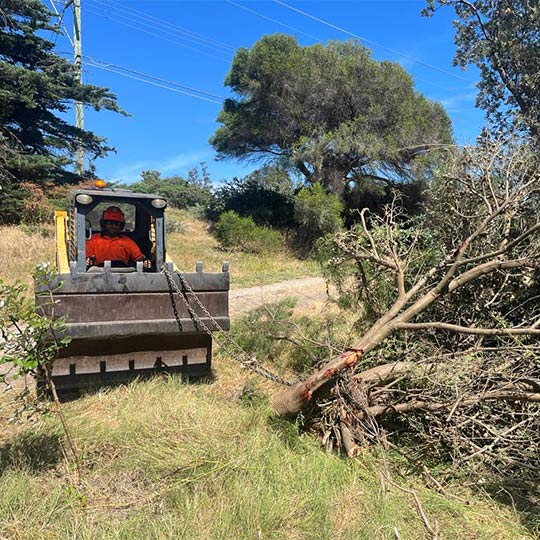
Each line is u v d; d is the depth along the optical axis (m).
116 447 3.63
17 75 18.20
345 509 3.00
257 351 5.65
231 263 15.89
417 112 20.62
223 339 5.96
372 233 5.10
